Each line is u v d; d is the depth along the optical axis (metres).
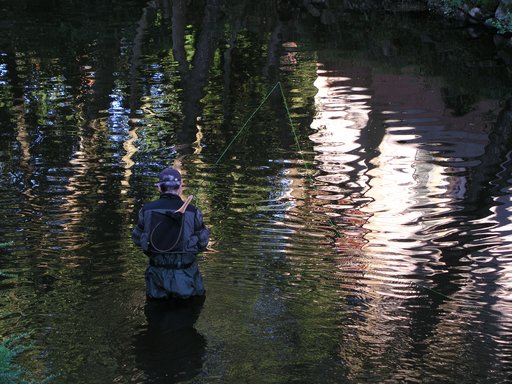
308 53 19.80
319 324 6.16
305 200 9.38
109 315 6.29
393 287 6.91
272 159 11.20
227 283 6.94
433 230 8.45
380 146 11.95
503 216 8.90
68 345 5.77
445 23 24.05
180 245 6.58
